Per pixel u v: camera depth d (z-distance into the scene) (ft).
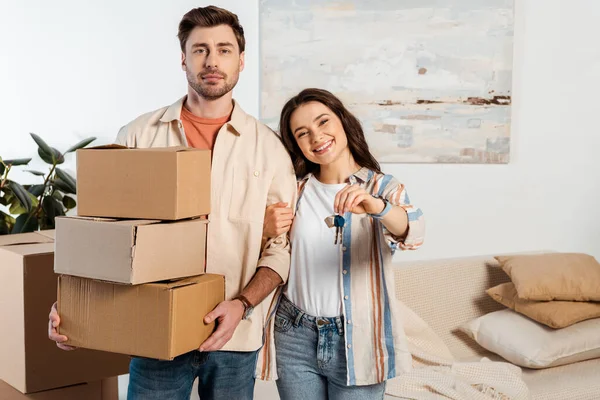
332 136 6.16
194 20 5.99
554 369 9.27
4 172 10.11
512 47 11.61
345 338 5.99
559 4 11.85
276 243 6.21
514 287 9.80
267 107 10.89
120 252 4.93
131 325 5.15
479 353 9.83
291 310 6.24
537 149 12.01
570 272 9.65
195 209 5.33
